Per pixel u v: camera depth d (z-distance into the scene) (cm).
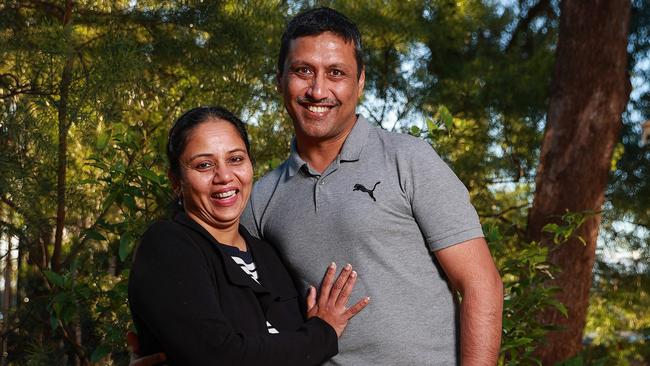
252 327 218
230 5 587
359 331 222
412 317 222
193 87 583
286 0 735
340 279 223
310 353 211
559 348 733
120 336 333
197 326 204
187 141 226
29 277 521
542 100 944
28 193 410
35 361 446
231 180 227
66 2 492
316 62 231
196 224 223
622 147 989
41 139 404
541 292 336
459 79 955
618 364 969
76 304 327
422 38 891
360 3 841
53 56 413
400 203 223
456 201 222
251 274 229
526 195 991
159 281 209
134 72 430
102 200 448
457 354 226
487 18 959
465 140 845
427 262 227
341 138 236
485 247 223
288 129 633
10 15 509
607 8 758
